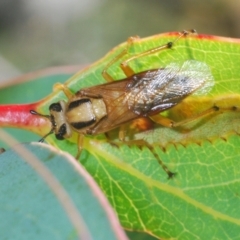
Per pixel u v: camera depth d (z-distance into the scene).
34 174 0.08
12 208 0.08
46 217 0.07
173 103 0.09
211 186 0.09
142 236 0.10
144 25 0.17
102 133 0.09
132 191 0.09
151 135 0.09
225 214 0.09
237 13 0.17
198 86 0.09
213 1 0.17
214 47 0.09
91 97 0.09
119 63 0.10
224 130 0.09
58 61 0.17
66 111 0.09
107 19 0.17
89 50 0.17
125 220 0.09
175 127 0.09
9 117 0.09
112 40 0.17
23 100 0.11
